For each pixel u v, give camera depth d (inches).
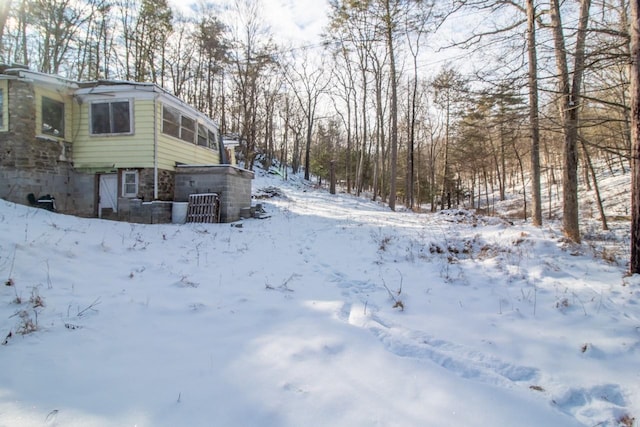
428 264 260.8
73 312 145.4
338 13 813.2
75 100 436.5
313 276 232.2
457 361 124.8
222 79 1175.0
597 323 156.8
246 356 119.6
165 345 125.4
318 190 999.0
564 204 341.4
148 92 421.1
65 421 81.3
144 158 425.1
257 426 84.5
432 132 1316.4
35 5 702.5
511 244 278.7
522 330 153.9
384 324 157.8
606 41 213.9
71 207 434.9
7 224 241.9
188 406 90.5
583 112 295.1
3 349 113.0
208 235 343.0
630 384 113.8
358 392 102.3
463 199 1396.4
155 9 928.9
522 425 92.7
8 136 376.8
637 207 200.5
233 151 810.8
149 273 209.3
